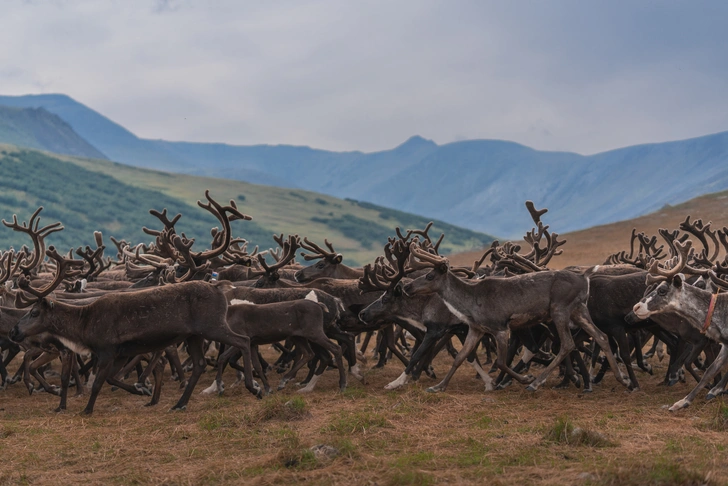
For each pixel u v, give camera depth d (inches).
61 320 948.6
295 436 735.1
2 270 1219.2
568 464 636.7
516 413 844.0
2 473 681.0
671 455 647.8
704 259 1242.6
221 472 653.3
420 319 1098.7
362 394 1005.8
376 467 642.8
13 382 1196.5
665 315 970.1
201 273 1360.7
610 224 5300.2
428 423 804.6
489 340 1298.0
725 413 756.6
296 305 1047.0
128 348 945.5
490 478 607.8
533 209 1310.3
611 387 1031.0
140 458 714.8
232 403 973.2
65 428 853.2
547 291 976.9
